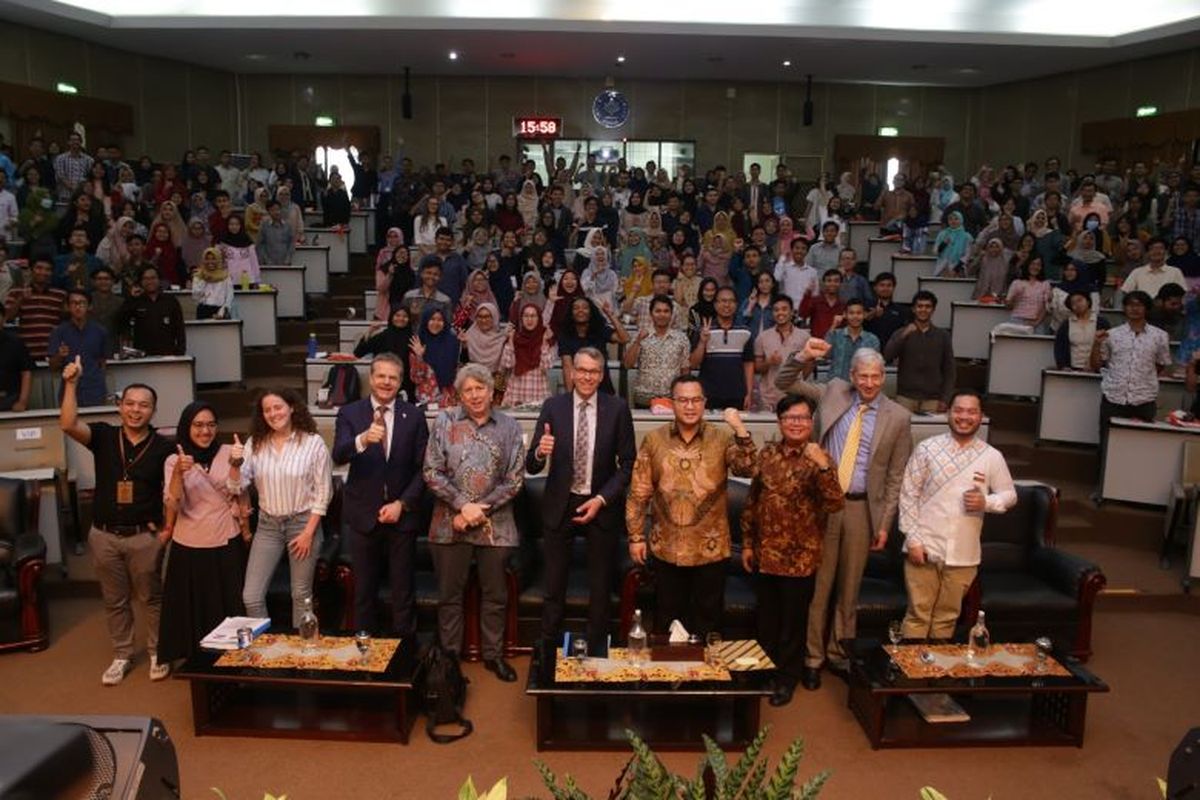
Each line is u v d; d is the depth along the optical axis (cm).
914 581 471
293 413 473
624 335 698
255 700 451
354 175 1594
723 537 452
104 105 1546
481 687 473
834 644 489
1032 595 514
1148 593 597
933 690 408
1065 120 1730
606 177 1628
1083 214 1233
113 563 468
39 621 510
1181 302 838
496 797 206
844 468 465
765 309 812
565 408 466
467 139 1873
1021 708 455
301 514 476
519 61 1647
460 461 459
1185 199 1105
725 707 450
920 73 1719
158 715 443
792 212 1562
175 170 1423
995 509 450
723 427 590
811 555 445
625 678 409
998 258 1036
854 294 1004
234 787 383
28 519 546
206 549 465
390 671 417
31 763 106
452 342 730
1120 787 393
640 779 200
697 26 1386
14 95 1391
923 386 724
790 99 1881
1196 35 1345
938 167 1823
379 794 379
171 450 475
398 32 1403
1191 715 457
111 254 995
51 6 1307
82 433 464
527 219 1350
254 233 1162
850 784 391
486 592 482
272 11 1405
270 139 1858
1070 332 836
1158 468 688
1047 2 1423
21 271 937
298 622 477
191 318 984
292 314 1148
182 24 1386
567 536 472
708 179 1561
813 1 1416
